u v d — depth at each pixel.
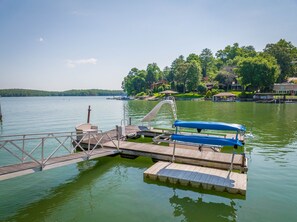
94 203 8.34
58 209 7.98
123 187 9.62
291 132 20.98
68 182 10.27
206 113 38.72
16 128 26.27
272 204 8.18
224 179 9.30
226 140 9.73
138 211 7.76
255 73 75.50
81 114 42.97
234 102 70.69
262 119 30.20
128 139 18.78
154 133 19.02
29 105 76.50
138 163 12.72
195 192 8.98
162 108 51.50
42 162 9.62
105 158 13.61
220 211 7.71
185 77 94.81
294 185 9.73
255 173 11.07
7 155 14.84
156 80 125.75
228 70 108.75
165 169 10.44
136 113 43.84
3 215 7.60
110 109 54.75
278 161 12.82
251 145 16.36
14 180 10.47
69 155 11.45
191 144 11.91
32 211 7.85
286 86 75.44
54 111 50.06
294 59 97.06
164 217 7.39
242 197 8.49
